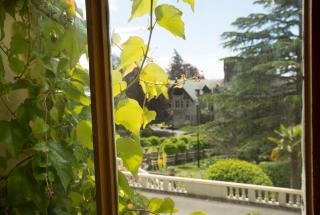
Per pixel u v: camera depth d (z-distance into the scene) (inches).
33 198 26.6
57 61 29.0
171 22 26.0
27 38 28.5
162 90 27.7
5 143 25.8
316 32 16.9
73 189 29.1
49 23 28.9
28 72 28.7
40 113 27.6
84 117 28.4
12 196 26.0
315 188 17.4
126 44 27.1
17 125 26.8
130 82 27.9
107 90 23.9
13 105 29.9
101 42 23.3
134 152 26.7
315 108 17.2
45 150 26.2
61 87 28.5
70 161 27.5
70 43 28.2
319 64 16.9
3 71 27.5
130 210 26.7
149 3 26.4
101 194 24.1
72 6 28.6
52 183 28.2
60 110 29.2
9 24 29.4
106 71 23.8
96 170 24.0
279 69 23.4
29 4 28.5
